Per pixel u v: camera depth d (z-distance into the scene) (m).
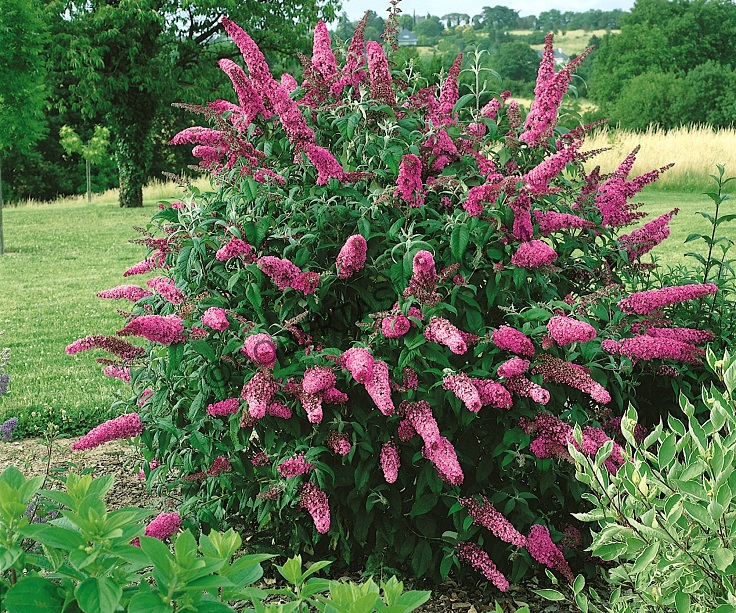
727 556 1.89
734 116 34.31
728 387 2.27
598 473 2.22
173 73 24.53
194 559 1.31
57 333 8.01
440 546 3.21
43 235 17.42
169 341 2.98
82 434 5.31
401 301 3.02
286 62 25.94
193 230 3.39
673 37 51.47
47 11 22.56
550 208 3.62
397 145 3.38
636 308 3.35
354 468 3.16
